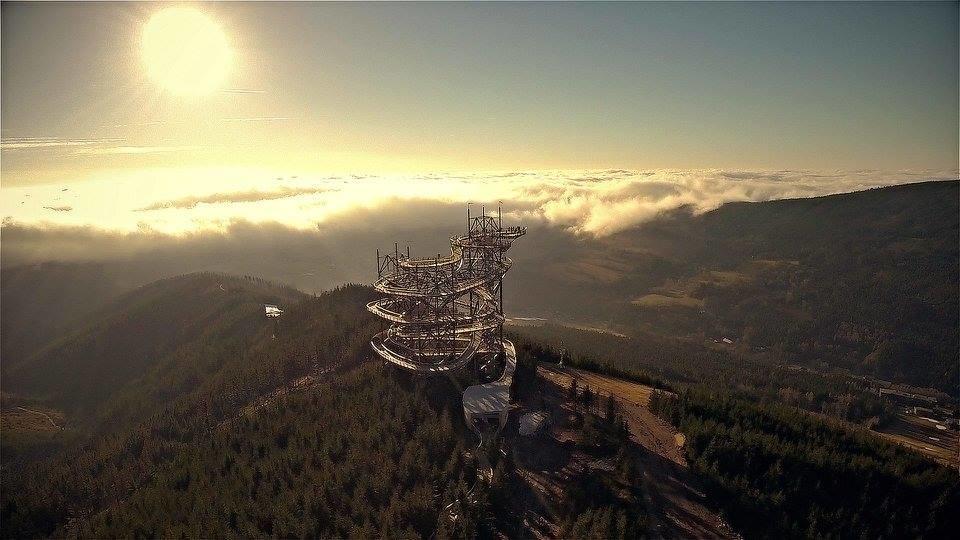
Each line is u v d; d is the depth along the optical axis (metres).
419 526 60.47
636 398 96.06
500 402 82.25
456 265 122.19
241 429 89.50
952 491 75.00
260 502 66.69
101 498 88.94
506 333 134.00
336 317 146.75
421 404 84.94
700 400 92.31
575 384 94.50
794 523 64.38
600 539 57.09
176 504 71.31
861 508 69.62
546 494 67.12
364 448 74.56
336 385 99.38
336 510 63.81
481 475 68.88
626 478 68.75
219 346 188.25
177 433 112.38
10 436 174.12
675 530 62.84
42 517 84.81
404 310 113.69
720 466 73.31
